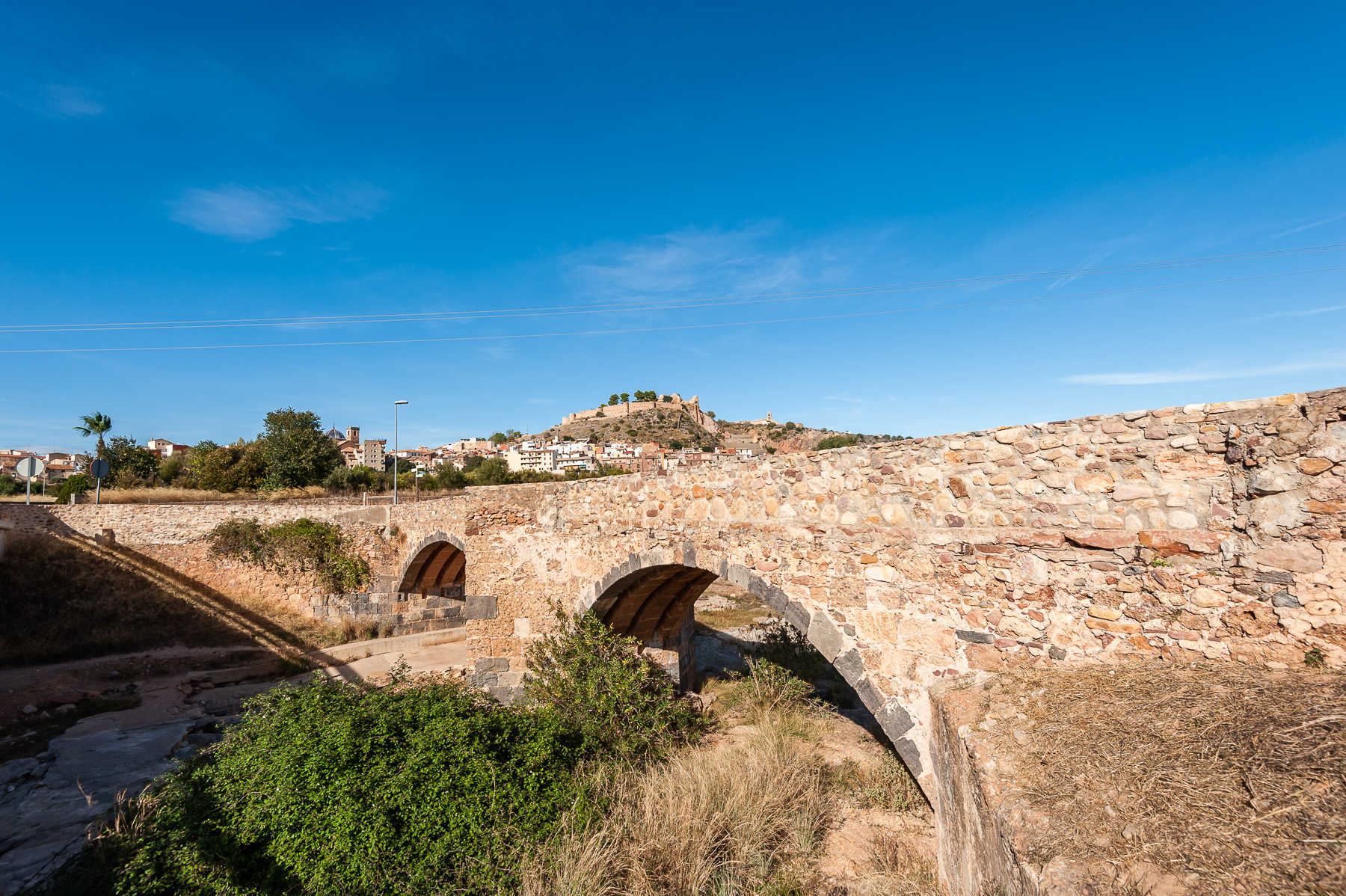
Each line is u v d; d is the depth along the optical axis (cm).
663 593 1281
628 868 650
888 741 1048
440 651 2173
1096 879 321
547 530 1230
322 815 675
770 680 1309
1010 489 629
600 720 1042
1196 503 528
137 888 617
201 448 4369
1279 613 481
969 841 496
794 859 700
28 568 2047
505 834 681
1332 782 315
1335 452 466
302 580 2392
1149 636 542
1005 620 622
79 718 1433
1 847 788
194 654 1934
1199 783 362
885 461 724
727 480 913
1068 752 446
